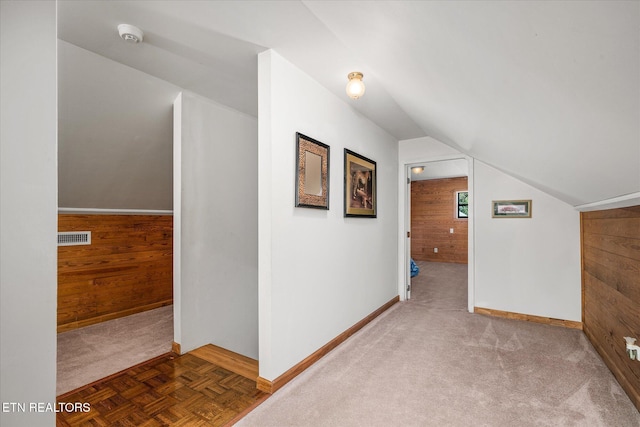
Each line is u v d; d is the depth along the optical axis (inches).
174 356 97.3
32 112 27.1
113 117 93.7
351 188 112.2
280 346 78.0
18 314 26.5
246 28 63.7
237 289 119.4
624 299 76.7
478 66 42.3
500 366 88.4
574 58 27.9
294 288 83.1
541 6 23.5
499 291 135.0
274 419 65.1
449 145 143.9
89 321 130.0
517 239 131.6
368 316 126.1
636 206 69.1
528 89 39.9
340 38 65.6
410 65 59.7
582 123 39.9
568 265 121.9
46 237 28.0
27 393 27.1
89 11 58.6
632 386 71.6
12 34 26.0
